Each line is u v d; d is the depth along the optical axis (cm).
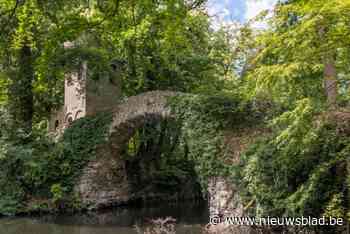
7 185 1327
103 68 1521
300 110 600
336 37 517
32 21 1188
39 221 1184
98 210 1416
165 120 1359
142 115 1336
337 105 623
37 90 1608
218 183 1002
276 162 779
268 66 575
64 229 1060
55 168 1407
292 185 741
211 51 1944
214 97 1108
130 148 1630
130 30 1403
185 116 1157
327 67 645
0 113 1475
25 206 1306
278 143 745
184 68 1738
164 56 1630
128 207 1486
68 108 1797
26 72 1639
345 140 603
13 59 1627
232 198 943
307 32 516
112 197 1490
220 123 1068
